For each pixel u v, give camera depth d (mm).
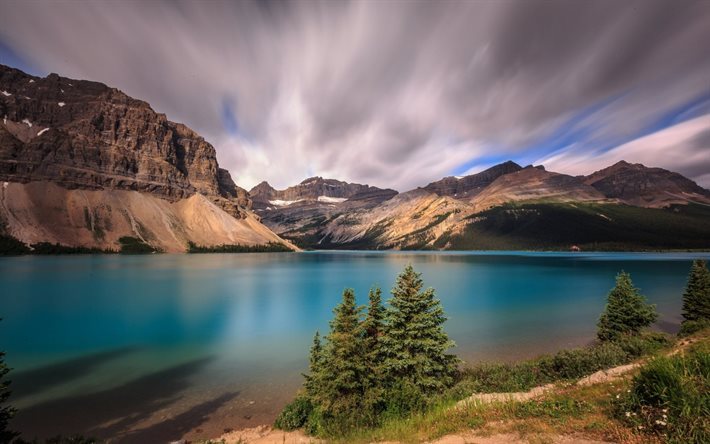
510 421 10602
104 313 61750
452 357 22469
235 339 44719
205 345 41781
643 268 154375
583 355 21609
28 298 74812
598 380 14609
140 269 144500
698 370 9422
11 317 57906
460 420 11625
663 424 7734
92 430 21250
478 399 14055
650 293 78062
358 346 19500
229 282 109000
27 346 41688
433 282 108438
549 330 45812
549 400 11727
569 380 16641
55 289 87312
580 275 128500
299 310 65625
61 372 32562
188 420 22391
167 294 83688
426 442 10383
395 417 15625
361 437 12547
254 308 67625
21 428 21641
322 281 113000
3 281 99875
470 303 69625
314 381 20766
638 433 7969
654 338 25781
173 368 33438
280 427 19844
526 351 36094
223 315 60719
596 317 54875
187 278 117812
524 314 57656
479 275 130750
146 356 37594
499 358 33688
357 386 18234
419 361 20547
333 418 17469
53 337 45812
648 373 9461
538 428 9586
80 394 27031
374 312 23484
